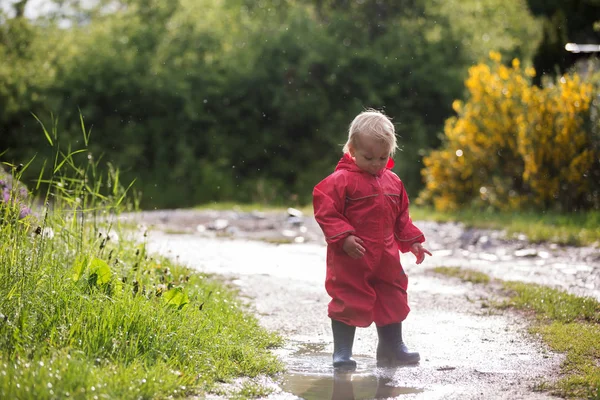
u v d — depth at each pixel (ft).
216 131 101.71
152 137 99.60
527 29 123.65
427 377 20.88
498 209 65.31
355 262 22.30
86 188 33.50
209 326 23.43
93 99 98.37
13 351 18.47
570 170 60.08
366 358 23.18
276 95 101.09
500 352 23.48
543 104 61.31
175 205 96.22
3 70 96.48
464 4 119.24
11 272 22.24
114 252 31.35
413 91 102.78
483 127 66.54
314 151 103.71
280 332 26.40
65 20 113.80
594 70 69.97
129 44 103.35
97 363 18.69
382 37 105.29
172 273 31.63
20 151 95.35
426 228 56.80
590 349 23.15
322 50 102.12
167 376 18.26
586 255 44.06
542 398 18.70
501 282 35.63
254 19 112.37
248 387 19.06
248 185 99.50
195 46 104.78
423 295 33.04
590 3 102.17
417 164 97.09
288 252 47.26
